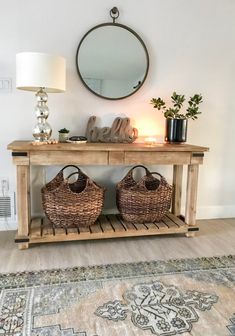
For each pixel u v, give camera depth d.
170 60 2.67
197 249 2.27
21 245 2.17
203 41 2.71
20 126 2.46
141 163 2.28
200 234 2.57
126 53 2.56
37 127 2.23
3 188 2.51
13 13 2.31
